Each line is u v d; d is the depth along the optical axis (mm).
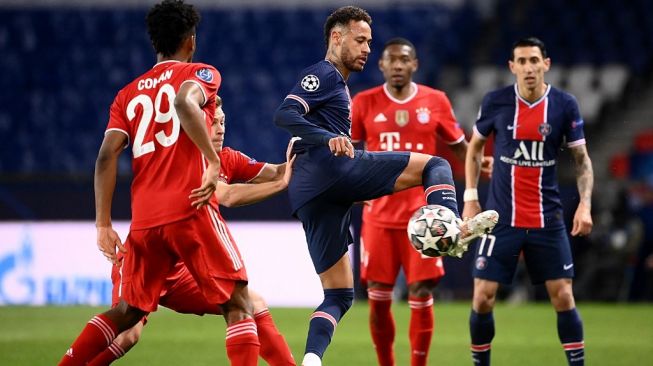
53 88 78250
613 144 71500
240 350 19391
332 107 20688
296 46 82188
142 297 19906
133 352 30859
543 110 25109
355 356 30562
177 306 22203
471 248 51156
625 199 53562
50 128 74312
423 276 26812
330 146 19016
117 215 49656
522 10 82562
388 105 28656
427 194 19828
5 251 49688
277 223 49281
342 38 21219
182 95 18906
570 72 75938
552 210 25047
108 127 20281
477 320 25125
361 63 21328
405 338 35812
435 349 32562
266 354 21453
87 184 49938
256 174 23375
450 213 18766
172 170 19641
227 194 21594
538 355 31016
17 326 37969
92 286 49312
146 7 85125
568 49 78000
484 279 25031
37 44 82062
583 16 80812
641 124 72562
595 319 42594
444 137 29156
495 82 76375
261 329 21469
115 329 20047
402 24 82812
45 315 42250
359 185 20250
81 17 84062
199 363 28359
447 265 51500
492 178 25766
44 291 49406
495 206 25391
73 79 79125
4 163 71188
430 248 18688
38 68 79938
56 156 71875
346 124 20969
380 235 27453
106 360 21562
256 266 49156
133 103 20094
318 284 48938
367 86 77625
